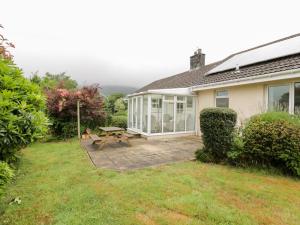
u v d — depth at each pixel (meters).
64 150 8.30
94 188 4.29
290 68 6.89
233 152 5.86
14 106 3.14
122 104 20.52
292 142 5.06
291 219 3.22
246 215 3.31
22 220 3.15
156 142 10.00
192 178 4.88
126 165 6.01
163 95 11.33
